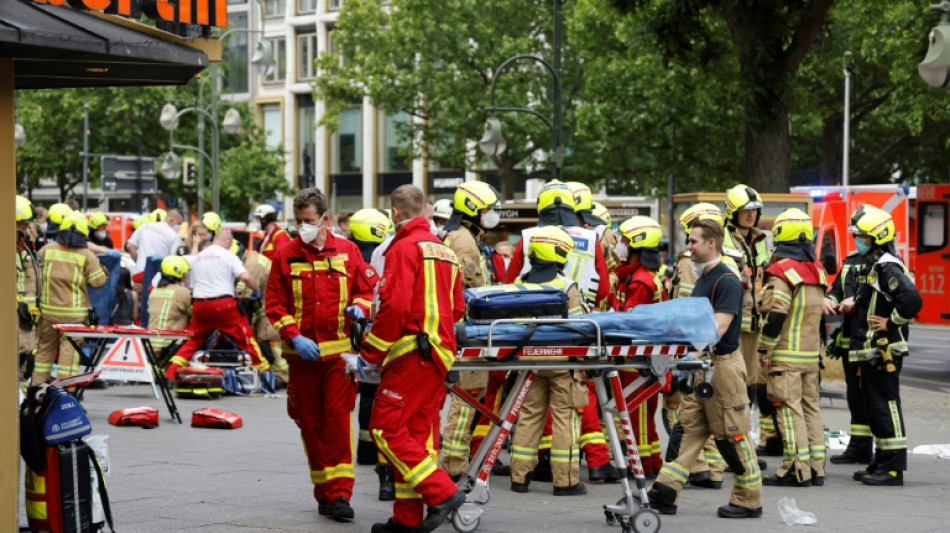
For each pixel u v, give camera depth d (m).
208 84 75.75
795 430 13.97
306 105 90.19
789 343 13.94
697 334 10.74
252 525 11.29
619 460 11.01
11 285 9.12
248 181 76.56
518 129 58.59
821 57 33.00
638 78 47.97
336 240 11.84
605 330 10.62
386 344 10.34
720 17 30.05
